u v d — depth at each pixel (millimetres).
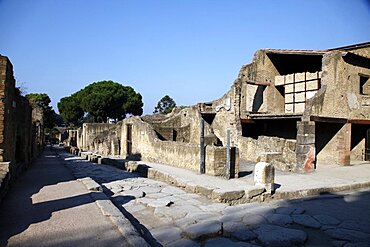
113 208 5574
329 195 8539
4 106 7406
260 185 7711
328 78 14055
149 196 7484
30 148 15234
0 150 7297
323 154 15719
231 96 18156
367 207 7102
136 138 18297
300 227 5551
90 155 19750
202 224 5320
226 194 7070
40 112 29938
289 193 8086
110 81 49094
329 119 13805
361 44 16922
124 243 3977
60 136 60375
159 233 5055
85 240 4051
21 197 6562
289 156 13422
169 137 19875
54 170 12430
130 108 48312
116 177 10867
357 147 17344
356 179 10711
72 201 6191
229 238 4930
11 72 8297
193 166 11445
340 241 4832
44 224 4680
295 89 17781
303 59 19734
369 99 16031
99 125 34688
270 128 19297
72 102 50469
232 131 17844
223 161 10180
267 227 5363
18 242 3928
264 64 18734
